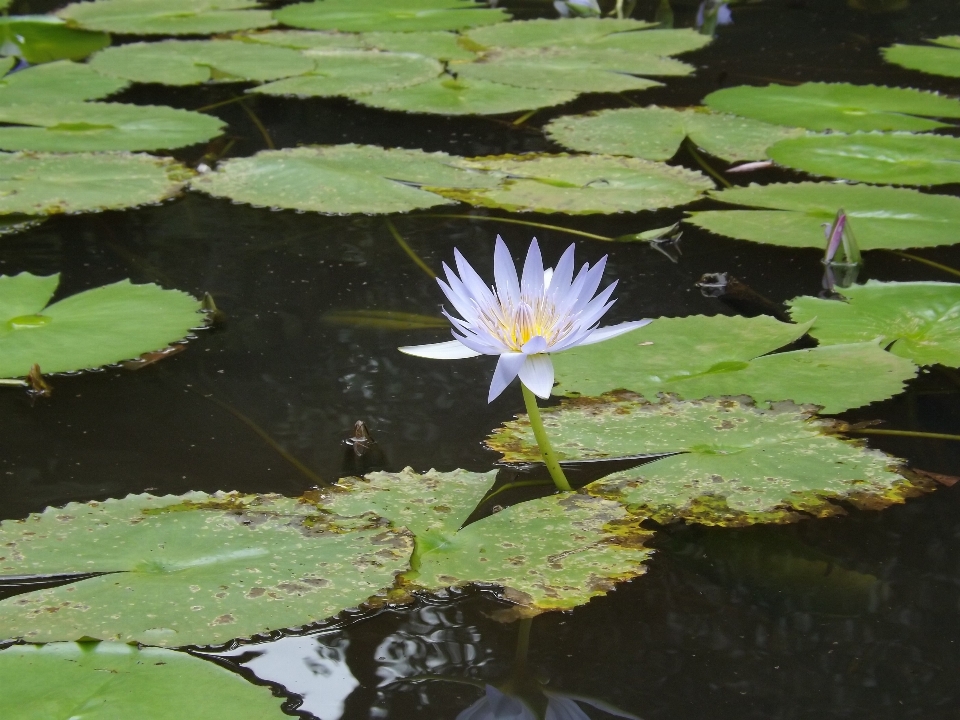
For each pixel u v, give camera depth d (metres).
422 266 3.81
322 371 3.64
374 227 3.90
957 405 3.61
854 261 3.82
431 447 3.55
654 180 4.01
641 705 3.36
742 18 6.10
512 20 6.02
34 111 4.18
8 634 3.37
